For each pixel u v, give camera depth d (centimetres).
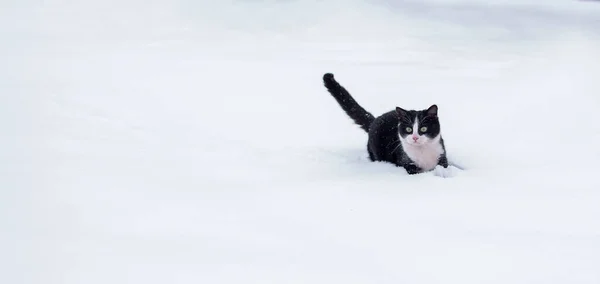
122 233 378
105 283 312
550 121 751
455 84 974
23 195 441
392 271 333
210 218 409
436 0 2102
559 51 1263
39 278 315
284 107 846
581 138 670
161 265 334
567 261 341
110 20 1714
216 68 1106
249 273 327
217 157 583
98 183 476
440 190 474
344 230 392
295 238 378
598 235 380
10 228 379
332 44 1404
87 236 371
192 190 471
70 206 422
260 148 632
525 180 499
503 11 1906
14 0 2020
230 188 481
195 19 1730
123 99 837
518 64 1122
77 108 760
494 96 887
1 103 759
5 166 511
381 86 973
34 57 1149
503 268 334
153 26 1644
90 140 619
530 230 390
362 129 709
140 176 503
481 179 502
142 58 1190
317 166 566
